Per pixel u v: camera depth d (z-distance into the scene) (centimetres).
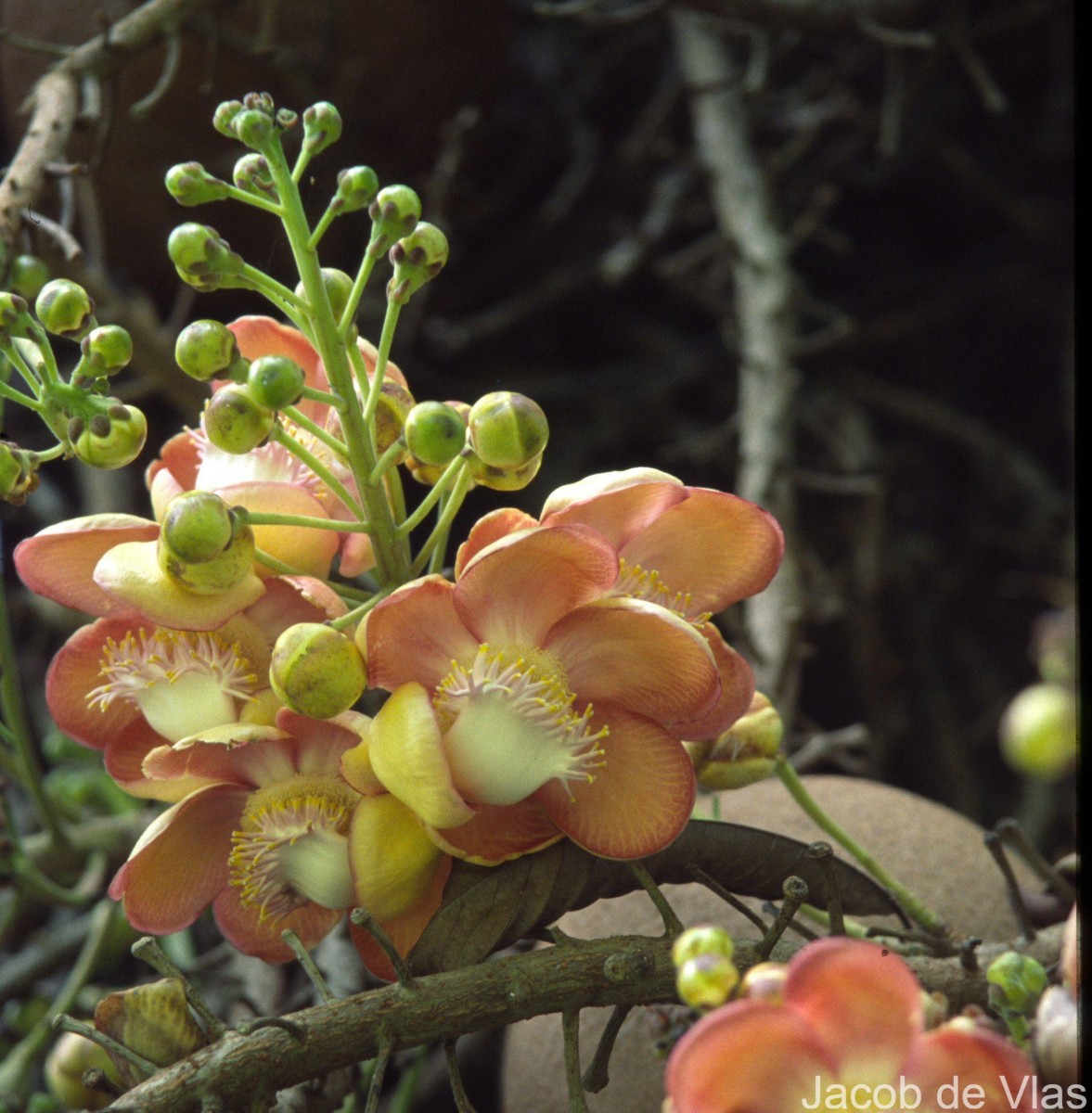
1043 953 120
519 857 116
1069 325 226
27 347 122
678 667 114
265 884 116
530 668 113
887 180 240
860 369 246
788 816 132
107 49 141
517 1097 129
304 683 112
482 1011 114
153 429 204
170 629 114
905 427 245
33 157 133
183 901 118
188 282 114
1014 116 241
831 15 183
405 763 111
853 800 133
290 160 163
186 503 112
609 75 249
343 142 177
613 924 128
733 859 118
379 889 114
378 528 116
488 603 113
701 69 219
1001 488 228
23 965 165
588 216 242
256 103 115
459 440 113
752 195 211
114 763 118
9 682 139
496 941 115
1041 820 198
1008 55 233
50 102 137
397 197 114
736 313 223
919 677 219
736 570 117
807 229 208
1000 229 242
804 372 235
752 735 122
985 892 129
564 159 243
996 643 228
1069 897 127
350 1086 123
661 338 240
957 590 227
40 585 117
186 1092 112
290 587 116
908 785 216
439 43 176
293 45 167
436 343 231
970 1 228
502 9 184
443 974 115
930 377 246
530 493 214
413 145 183
